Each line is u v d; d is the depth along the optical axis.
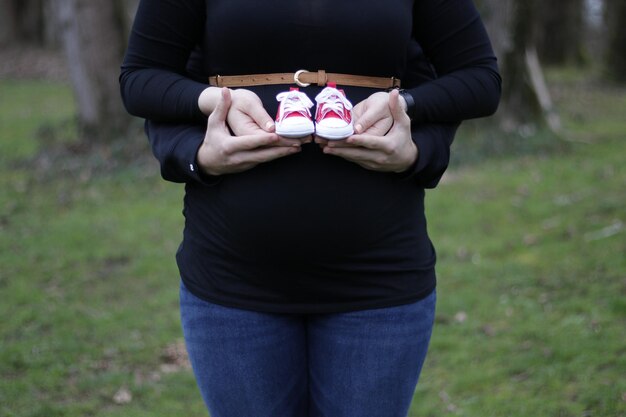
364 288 1.46
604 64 16.70
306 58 1.44
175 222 6.10
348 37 1.42
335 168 1.42
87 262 5.21
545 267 4.82
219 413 1.55
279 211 1.41
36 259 5.25
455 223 5.82
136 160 7.93
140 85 1.53
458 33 1.56
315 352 1.53
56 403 3.41
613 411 3.11
